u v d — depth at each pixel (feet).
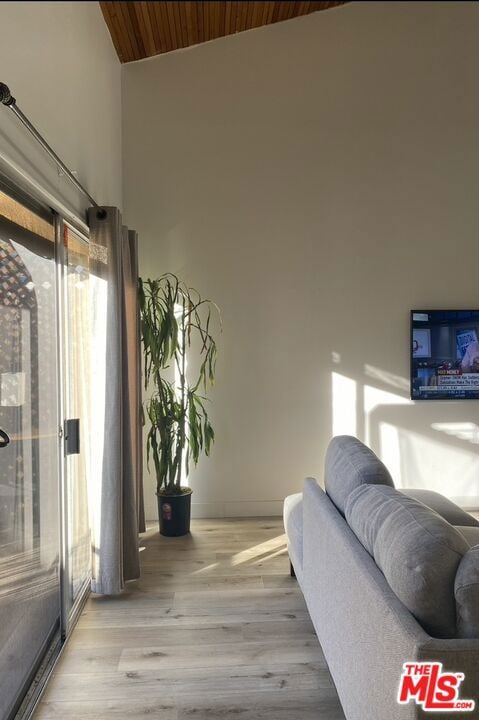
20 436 7.16
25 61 6.79
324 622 7.42
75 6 9.32
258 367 14.84
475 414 15.15
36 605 7.86
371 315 14.94
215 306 14.75
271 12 14.12
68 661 8.32
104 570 10.23
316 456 15.01
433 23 14.88
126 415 10.85
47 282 8.32
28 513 7.49
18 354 7.09
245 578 11.22
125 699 7.43
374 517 6.27
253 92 14.69
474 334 15.01
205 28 13.91
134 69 14.51
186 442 14.83
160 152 14.58
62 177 8.61
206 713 7.14
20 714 6.94
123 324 10.80
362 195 14.85
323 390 14.94
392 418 15.06
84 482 10.46
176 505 13.52
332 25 14.78
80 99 9.77
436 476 15.19
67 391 9.36
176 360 14.21
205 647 8.68
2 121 6.03
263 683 7.76
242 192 14.71
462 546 5.18
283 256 14.80
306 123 14.76
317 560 7.95
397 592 5.15
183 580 11.14
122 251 11.07
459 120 14.93
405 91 14.88
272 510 15.06
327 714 7.12
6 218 6.64
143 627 9.31
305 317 14.87
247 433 14.90
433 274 14.98
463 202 14.99
